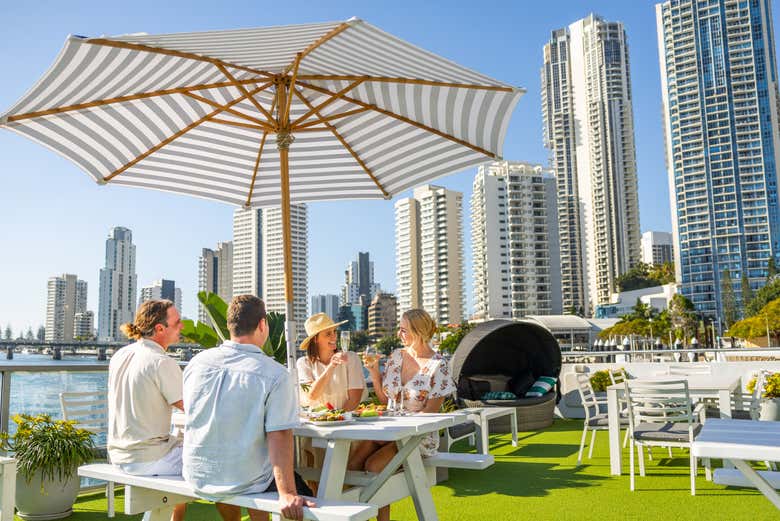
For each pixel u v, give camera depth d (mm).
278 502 2338
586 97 189375
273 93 4254
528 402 9445
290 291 3457
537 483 5590
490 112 3691
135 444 3002
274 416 2393
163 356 3078
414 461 3123
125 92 3533
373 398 6449
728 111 137250
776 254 131625
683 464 6371
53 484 4406
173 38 2924
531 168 144750
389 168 4680
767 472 3182
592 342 111688
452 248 168750
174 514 3389
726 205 136625
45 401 5016
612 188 183000
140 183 4406
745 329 87062
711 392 6016
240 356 2527
